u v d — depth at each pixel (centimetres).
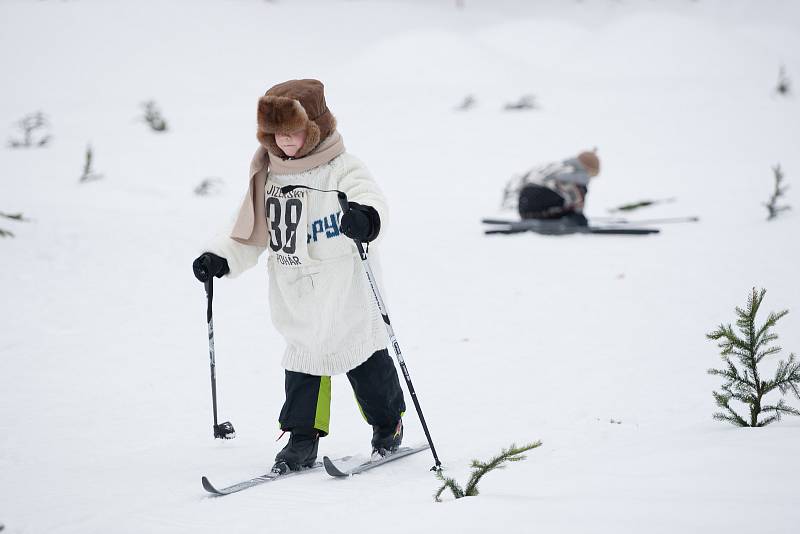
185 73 7688
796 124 5638
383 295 1183
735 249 2659
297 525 877
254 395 1623
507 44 9550
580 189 3148
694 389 1520
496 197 4122
